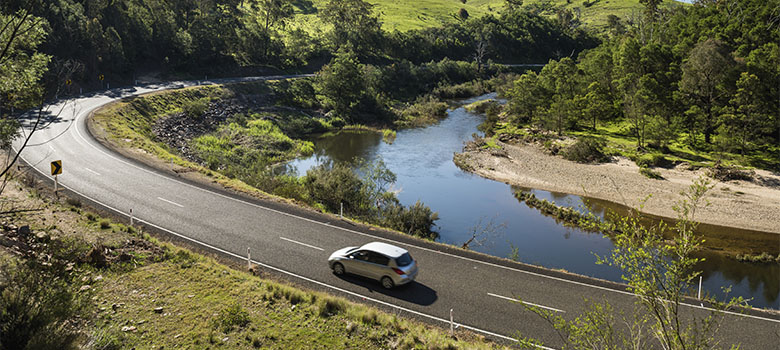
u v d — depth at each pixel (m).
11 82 18.05
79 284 16.16
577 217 37.62
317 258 22.16
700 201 41.03
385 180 40.41
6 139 13.72
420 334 15.65
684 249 7.88
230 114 71.00
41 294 11.27
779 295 25.05
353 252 20.44
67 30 64.56
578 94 77.19
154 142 49.34
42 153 36.41
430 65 124.94
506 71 143.50
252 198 30.34
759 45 72.00
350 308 16.91
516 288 20.05
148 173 33.81
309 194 35.00
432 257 23.02
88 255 18.00
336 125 78.81
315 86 92.00
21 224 19.91
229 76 92.38
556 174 51.09
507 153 59.84
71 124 45.84
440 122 85.88
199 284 17.89
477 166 54.72
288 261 21.66
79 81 65.12
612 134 66.94
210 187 31.97
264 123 69.31
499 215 38.66
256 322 15.59
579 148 56.38
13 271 11.80
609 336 9.21
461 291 19.56
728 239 33.84
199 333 14.52
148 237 21.84
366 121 82.69
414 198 42.75
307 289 19.02
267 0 120.06
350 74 84.44
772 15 77.62
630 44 74.88
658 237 8.45
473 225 36.00
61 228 20.84
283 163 55.00
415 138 71.88
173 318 15.29
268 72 100.56
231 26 98.62
